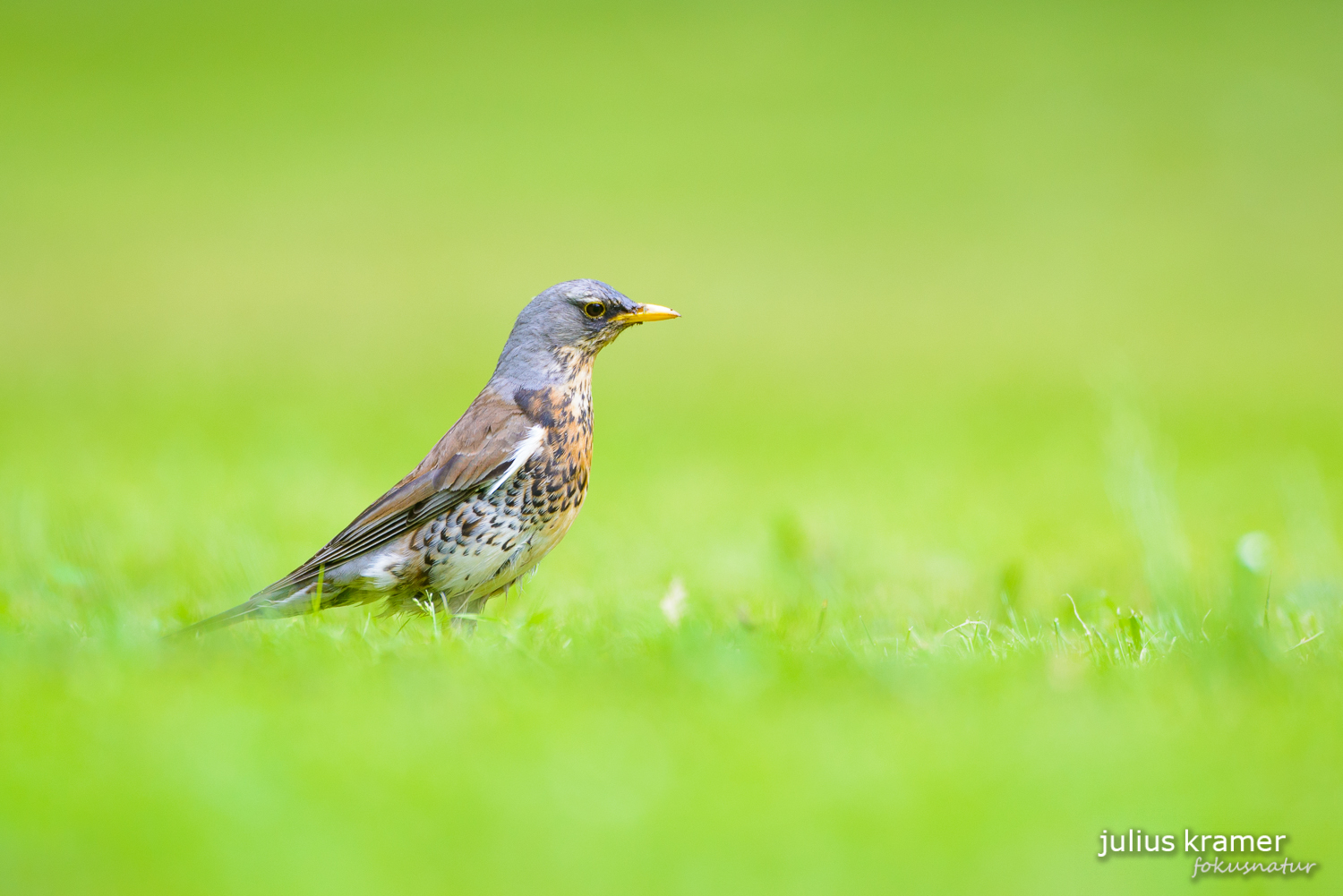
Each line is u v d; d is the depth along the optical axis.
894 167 48.38
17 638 6.57
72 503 12.95
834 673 6.12
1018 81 55.84
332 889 4.21
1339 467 16.97
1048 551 11.93
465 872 4.32
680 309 35.22
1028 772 4.94
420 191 47.22
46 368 27.53
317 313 34.34
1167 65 55.59
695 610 8.38
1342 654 6.39
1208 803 4.72
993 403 23.69
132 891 4.15
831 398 24.64
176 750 4.94
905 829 4.59
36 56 61.25
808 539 10.81
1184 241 40.19
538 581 10.45
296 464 16.61
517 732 5.26
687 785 4.87
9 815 4.51
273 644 6.63
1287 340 30.17
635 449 19.00
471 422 8.20
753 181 47.69
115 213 43.94
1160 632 7.14
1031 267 38.47
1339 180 44.38
